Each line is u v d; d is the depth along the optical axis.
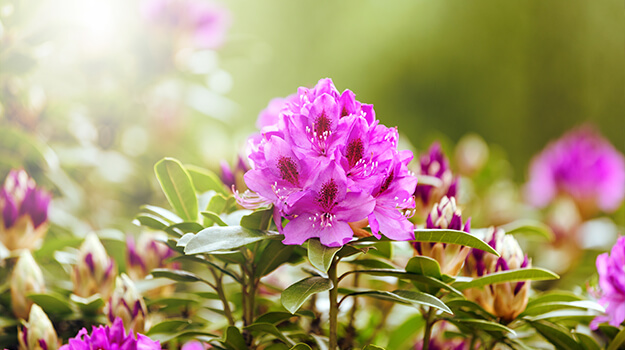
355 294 1.08
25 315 1.21
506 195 1.88
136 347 1.08
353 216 1.04
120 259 1.39
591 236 1.65
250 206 1.08
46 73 1.48
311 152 1.05
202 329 1.23
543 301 1.17
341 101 1.07
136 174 1.61
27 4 1.39
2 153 1.40
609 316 1.13
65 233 1.42
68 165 1.49
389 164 1.05
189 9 1.51
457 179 1.24
